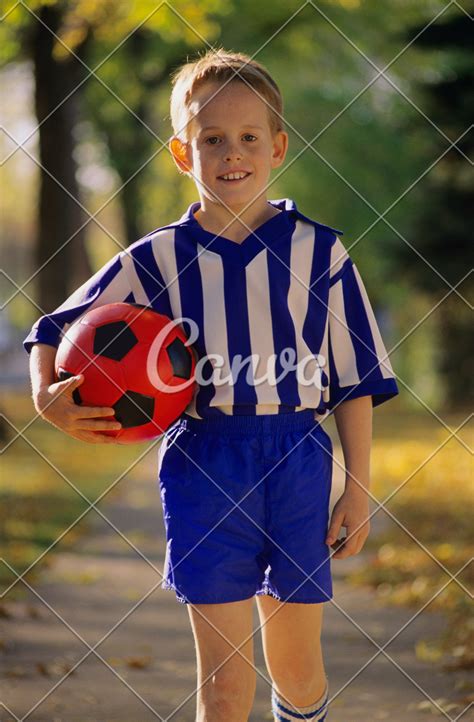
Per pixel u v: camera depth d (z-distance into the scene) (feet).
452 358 95.71
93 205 113.60
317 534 12.71
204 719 12.13
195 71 13.25
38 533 35.04
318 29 77.87
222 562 12.38
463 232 81.51
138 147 99.60
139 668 19.98
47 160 72.64
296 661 12.94
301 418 12.83
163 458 12.98
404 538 33.96
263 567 12.91
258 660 20.68
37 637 22.24
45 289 74.13
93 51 76.02
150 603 25.95
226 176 12.90
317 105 103.04
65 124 72.43
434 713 16.89
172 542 12.60
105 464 58.54
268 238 12.90
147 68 85.20
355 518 12.96
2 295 143.13
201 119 13.00
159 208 110.63
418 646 21.16
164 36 48.47
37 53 70.38
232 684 12.19
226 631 12.32
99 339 12.64
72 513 40.65
